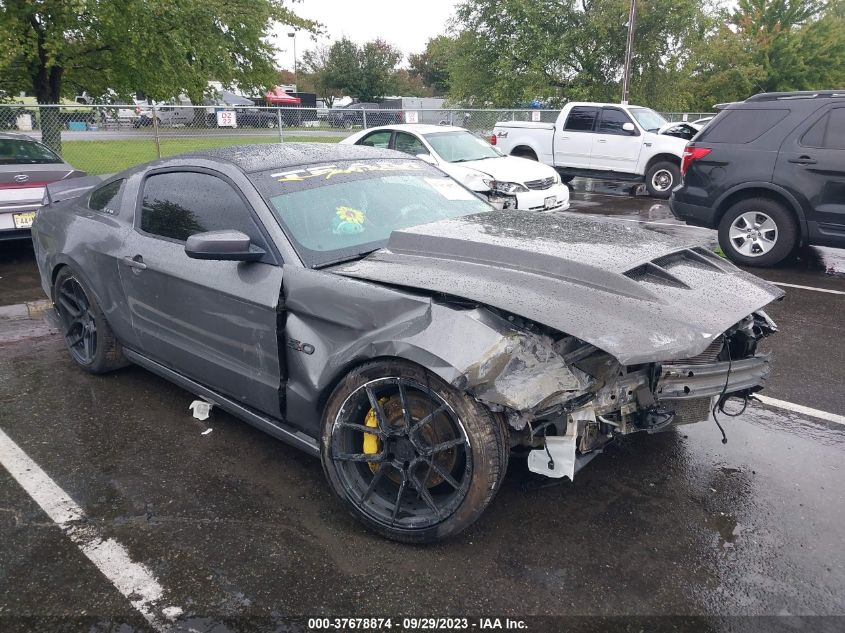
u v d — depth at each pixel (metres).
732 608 2.44
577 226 3.60
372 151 4.25
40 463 3.49
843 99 7.06
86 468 3.44
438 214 3.78
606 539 2.83
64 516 3.03
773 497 3.13
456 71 30.98
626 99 25.73
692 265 3.29
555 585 2.56
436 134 10.65
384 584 2.58
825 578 2.59
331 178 3.65
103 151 12.70
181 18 14.24
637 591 2.53
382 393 2.82
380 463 2.82
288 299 3.02
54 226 4.74
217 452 3.60
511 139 16.20
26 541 2.85
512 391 2.43
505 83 28.50
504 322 2.60
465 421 2.53
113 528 2.94
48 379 4.58
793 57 33.03
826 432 3.77
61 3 12.20
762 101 7.56
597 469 3.38
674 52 27.67
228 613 2.44
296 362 3.02
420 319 2.61
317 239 3.24
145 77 14.66
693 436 3.72
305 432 3.13
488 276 2.80
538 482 3.12
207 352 3.51
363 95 58.91
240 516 3.02
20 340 5.37
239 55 16.48
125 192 4.22
